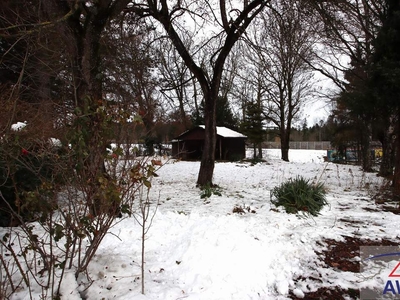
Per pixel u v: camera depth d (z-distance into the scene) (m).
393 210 6.47
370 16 11.47
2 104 4.43
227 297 3.00
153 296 2.93
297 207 6.18
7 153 2.82
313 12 8.73
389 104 7.98
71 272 3.05
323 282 3.48
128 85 7.24
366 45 12.29
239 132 32.56
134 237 4.48
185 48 9.14
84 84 4.95
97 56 5.35
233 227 4.69
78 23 5.22
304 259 4.00
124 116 2.93
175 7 8.94
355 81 14.36
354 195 8.31
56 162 2.91
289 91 25.44
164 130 15.31
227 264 3.53
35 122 4.09
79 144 2.70
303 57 15.79
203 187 9.09
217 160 26.61
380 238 4.71
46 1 4.88
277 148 56.06
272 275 3.53
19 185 4.53
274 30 9.98
